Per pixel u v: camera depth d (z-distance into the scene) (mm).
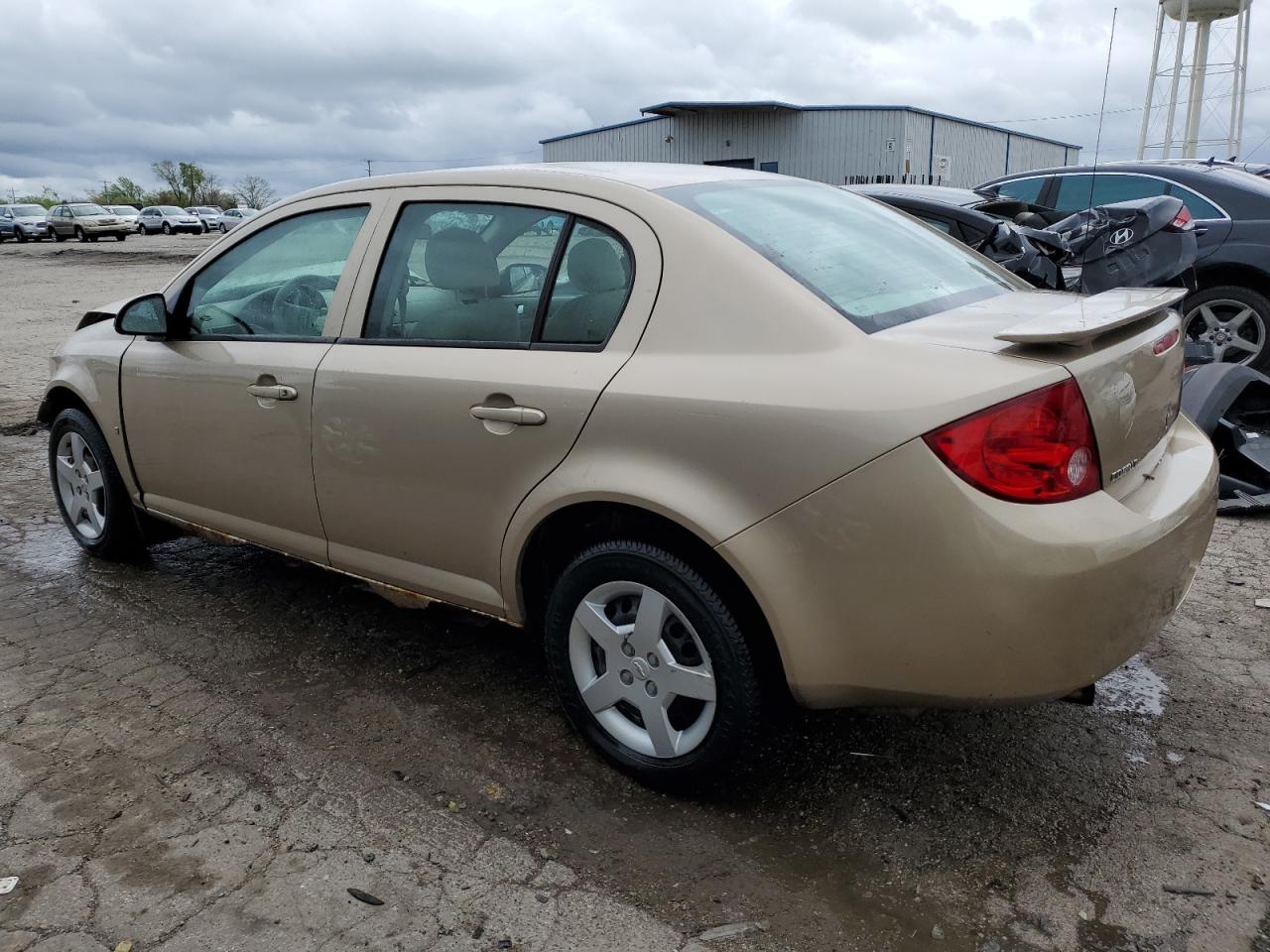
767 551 2373
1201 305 7199
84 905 2355
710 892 2400
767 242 2717
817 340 2418
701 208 2789
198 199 87125
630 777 2854
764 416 2357
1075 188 8305
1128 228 6020
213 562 4613
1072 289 6453
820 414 2293
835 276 2674
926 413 2199
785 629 2393
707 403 2436
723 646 2520
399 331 3166
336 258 3387
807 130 39469
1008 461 2174
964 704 2326
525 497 2783
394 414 3051
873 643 2330
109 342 4203
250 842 2590
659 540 2611
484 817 2697
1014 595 2174
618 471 2561
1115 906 2332
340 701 3326
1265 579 4168
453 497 2971
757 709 2545
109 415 4156
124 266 27406
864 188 7656
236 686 3432
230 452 3637
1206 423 5027
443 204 3145
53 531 5113
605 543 2717
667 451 2498
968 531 2172
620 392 2578
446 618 3971
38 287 20688
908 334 2443
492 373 2842
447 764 2957
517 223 2967
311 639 3797
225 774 2896
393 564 3270
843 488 2268
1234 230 7055
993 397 2184
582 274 2801
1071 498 2246
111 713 3252
